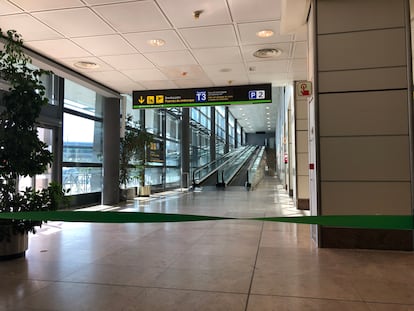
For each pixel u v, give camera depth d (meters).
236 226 6.47
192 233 5.81
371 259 4.14
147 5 4.75
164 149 16.22
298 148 9.13
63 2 4.65
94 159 10.52
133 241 5.21
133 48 6.39
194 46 6.30
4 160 4.10
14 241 4.20
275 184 19.81
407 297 2.96
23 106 4.21
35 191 4.32
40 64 6.85
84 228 6.31
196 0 4.62
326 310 2.70
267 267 3.85
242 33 5.73
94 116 10.45
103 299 2.95
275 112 27.48
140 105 9.36
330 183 4.64
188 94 9.11
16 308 2.77
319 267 3.84
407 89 4.51
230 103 8.89
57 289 3.19
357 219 2.65
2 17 5.06
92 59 6.98
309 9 4.90
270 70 7.77
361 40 4.63
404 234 4.55
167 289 3.18
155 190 14.66
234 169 20.34
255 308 2.75
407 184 4.47
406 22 4.54
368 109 4.59
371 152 4.57
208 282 3.37
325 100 4.70
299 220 2.62
